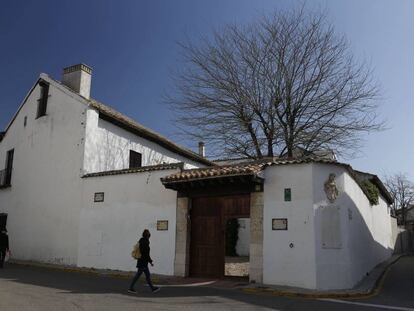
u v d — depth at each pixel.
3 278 12.44
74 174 17.62
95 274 14.58
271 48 21.44
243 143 21.86
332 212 12.49
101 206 16.33
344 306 9.53
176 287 11.75
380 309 9.24
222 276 13.39
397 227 36.47
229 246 26.03
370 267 18.23
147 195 15.27
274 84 21.22
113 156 19.06
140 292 10.70
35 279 12.52
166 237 14.48
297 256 12.09
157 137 21.59
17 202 20.27
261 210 12.92
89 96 20.28
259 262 12.62
